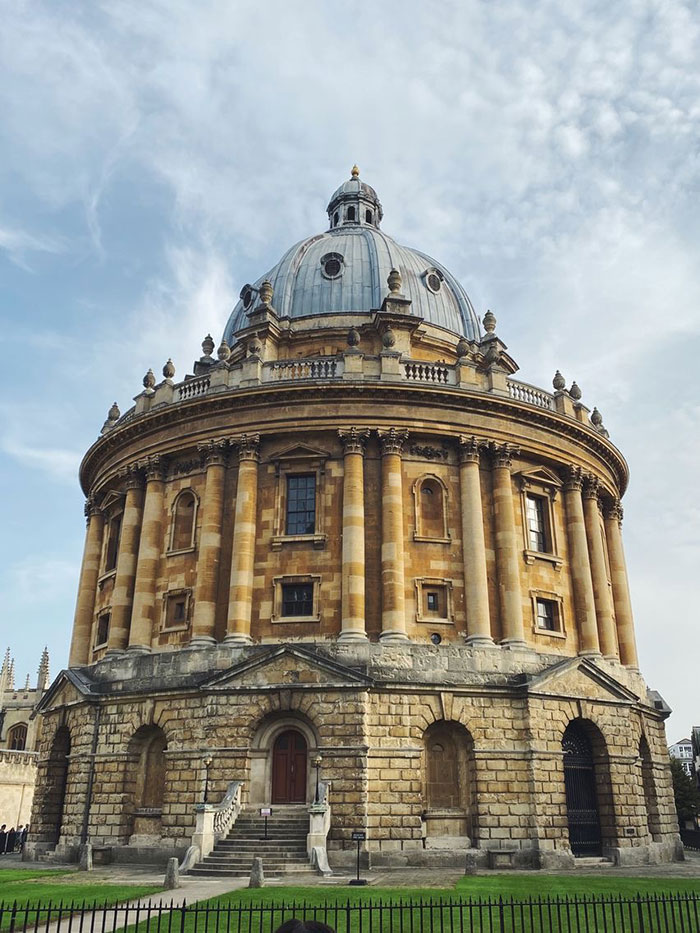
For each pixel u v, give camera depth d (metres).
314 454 38.50
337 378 39.16
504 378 41.31
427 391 38.84
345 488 37.47
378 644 34.66
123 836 34.81
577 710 35.91
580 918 19.94
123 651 39.38
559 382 45.19
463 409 39.56
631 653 44.03
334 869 30.03
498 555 38.41
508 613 37.25
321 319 48.31
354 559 36.16
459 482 39.12
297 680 33.34
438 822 33.06
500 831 32.69
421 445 39.25
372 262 50.84
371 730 32.69
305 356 47.19
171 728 34.94
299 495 38.84
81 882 26.12
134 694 36.25
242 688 33.56
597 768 36.53
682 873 30.25
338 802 31.48
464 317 52.50
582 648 39.94
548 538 41.25
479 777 33.25
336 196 61.78
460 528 38.38
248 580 36.81
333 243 52.94
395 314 45.25
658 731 43.50
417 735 33.09
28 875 28.58
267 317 47.06
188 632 37.84
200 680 34.78
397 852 31.23
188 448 40.59
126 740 36.09
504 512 38.91
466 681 34.28
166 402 42.66
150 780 36.06
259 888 23.77
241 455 38.94
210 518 38.38
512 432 40.47
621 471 47.88
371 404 38.81
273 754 33.59
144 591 39.38
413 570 37.06
